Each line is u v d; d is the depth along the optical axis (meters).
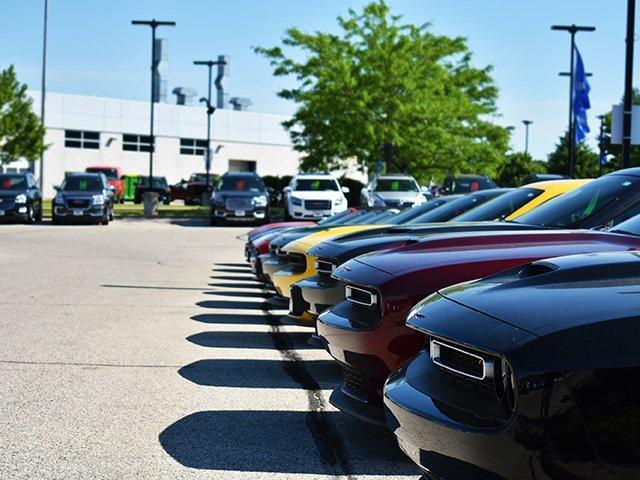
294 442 4.87
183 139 75.44
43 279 13.08
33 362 6.90
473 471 2.96
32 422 5.18
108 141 71.19
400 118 38.19
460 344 3.05
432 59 40.88
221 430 5.09
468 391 3.07
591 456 2.70
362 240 6.17
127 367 6.79
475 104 41.62
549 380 2.74
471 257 4.62
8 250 18.58
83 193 31.47
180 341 8.04
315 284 6.20
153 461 4.50
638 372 2.70
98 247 20.08
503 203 8.29
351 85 38.00
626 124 16.55
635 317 2.80
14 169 66.81
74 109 69.31
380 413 4.59
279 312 10.12
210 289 12.41
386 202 29.91
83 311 9.84
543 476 2.75
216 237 24.77
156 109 73.56
